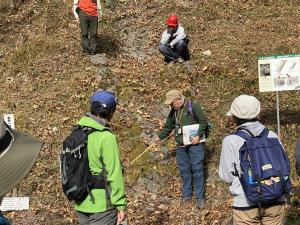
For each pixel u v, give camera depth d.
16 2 14.24
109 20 13.38
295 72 7.97
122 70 10.98
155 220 7.17
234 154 4.55
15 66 11.42
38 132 9.24
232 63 10.84
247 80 10.25
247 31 12.44
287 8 13.60
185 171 7.55
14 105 10.03
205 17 13.35
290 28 12.42
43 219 7.32
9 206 7.34
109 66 11.20
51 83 10.71
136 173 8.30
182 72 10.70
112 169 4.66
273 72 8.04
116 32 12.85
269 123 9.12
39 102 10.07
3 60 11.80
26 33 13.02
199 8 13.73
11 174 1.76
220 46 11.73
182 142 7.47
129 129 9.26
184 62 11.10
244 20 13.18
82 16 11.43
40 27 13.29
